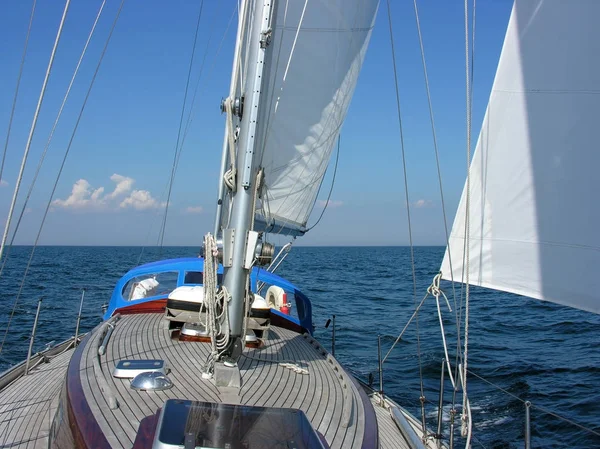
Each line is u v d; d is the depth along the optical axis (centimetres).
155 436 315
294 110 830
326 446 340
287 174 862
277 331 700
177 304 579
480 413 963
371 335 1717
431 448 580
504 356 1394
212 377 447
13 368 698
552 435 870
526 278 471
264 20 433
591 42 451
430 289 539
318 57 820
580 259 444
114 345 538
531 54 480
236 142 478
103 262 6181
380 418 638
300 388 448
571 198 452
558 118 463
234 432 323
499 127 492
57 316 1952
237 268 439
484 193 496
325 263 7225
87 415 366
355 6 829
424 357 1381
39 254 9462
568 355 1389
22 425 504
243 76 504
